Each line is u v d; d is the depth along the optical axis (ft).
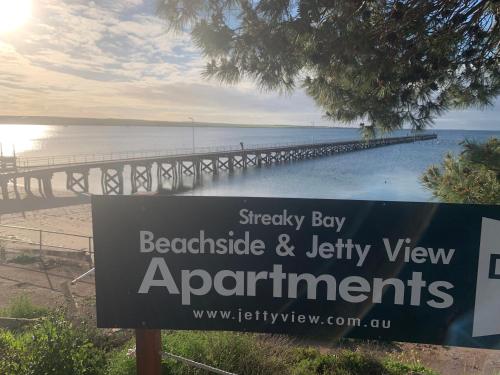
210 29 15.61
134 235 8.20
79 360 12.77
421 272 7.80
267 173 205.98
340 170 213.66
